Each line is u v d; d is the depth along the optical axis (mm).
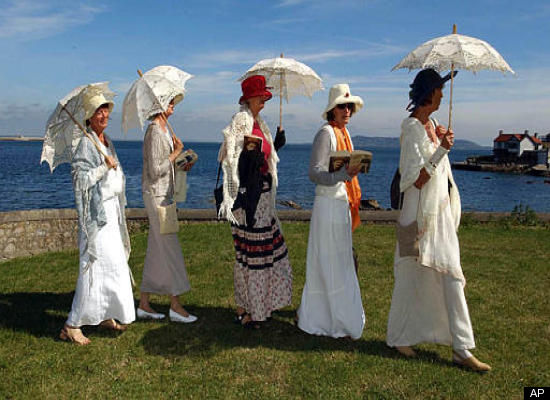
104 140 4066
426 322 3609
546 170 75000
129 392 3076
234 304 4883
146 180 4328
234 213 4086
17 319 4379
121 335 4047
